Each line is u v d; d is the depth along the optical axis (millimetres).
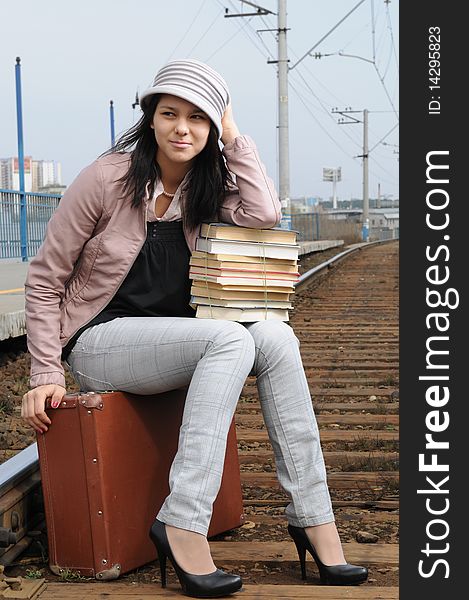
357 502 3998
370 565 3199
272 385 3027
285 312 3277
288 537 3533
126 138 3170
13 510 3230
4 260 16859
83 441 2945
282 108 25906
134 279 3197
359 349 9094
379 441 5125
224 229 3131
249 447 5133
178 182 3189
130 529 3051
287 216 25625
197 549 2824
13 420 5656
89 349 3137
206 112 3049
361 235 58844
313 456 3025
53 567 3047
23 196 17594
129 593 2855
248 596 2834
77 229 3113
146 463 3127
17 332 7578
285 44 25984
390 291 15844
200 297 3162
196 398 2867
